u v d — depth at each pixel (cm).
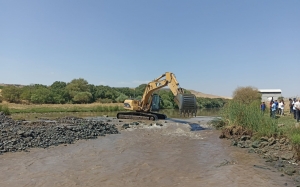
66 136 1653
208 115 3981
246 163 1140
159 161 1174
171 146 1507
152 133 1955
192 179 929
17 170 1012
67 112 4097
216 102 7994
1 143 1354
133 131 2030
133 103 2797
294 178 928
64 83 7194
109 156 1252
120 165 1102
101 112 4166
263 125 1622
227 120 2088
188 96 2091
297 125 1554
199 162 1162
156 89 2592
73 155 1255
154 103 2806
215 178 937
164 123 2475
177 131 2056
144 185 869
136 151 1367
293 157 1167
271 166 1093
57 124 2122
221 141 1669
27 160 1148
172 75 2372
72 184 871
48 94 5534
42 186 851
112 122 2541
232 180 912
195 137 1812
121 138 1731
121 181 906
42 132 1666
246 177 944
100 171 1016
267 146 1393
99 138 1714
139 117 2758
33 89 5756
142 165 1106
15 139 1430
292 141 1253
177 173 1001
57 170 1020
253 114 1750
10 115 3247
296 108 2041
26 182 884
